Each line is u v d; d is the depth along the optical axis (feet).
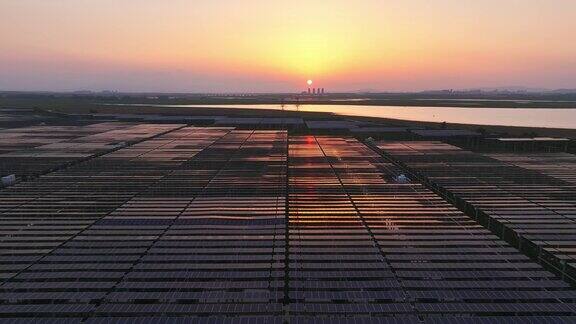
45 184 165.99
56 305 77.36
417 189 161.07
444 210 134.21
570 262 99.91
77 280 87.56
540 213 134.41
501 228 127.44
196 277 88.58
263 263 95.20
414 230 115.75
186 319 73.31
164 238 109.50
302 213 130.21
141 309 76.33
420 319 74.33
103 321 72.74
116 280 87.56
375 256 98.84
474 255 99.71
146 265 94.12
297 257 98.02
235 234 112.37
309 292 82.74
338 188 162.09
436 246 104.99
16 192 154.40
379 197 149.28
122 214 128.47
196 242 106.83
